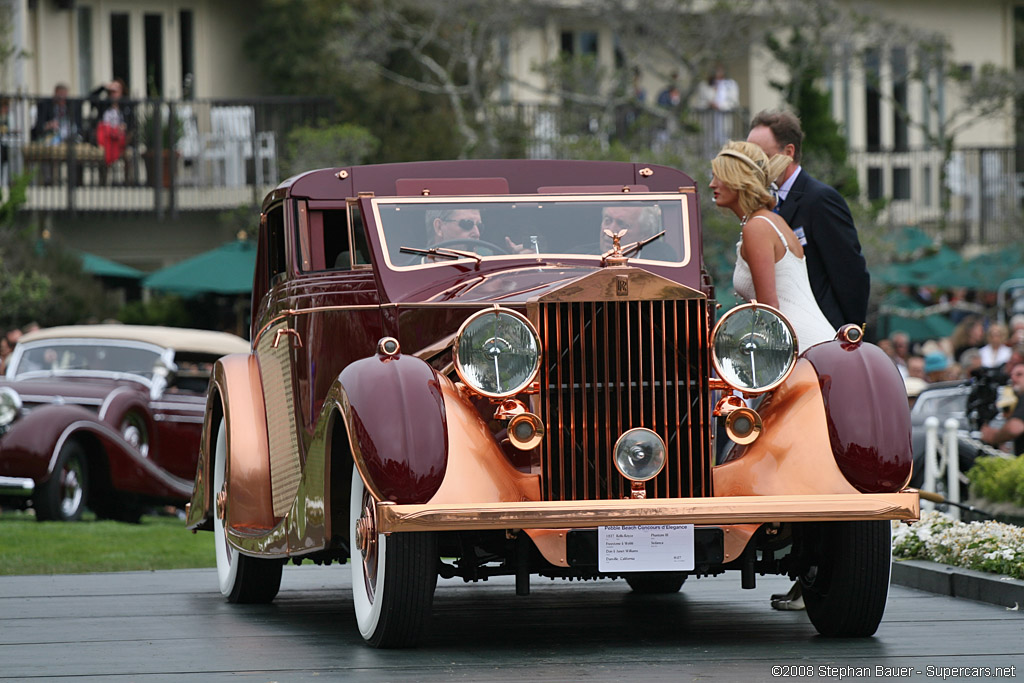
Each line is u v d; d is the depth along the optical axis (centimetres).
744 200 1552
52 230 6019
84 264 5566
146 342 3662
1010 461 2328
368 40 6325
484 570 1378
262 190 6053
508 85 7075
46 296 5066
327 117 6244
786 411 1332
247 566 1708
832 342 1377
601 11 6191
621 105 6359
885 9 7669
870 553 1329
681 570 1281
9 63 5944
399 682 1155
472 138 6153
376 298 1498
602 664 1240
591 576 1338
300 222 1698
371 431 1255
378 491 1244
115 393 3466
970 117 7931
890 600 1703
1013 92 7019
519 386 1291
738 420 1335
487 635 1439
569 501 1255
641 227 1572
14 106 5688
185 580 2033
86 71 6544
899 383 1330
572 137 5969
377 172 1731
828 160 6191
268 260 1877
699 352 1320
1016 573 1677
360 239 1662
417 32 6303
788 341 1335
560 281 1398
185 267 5269
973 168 7338
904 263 5909
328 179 1711
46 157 5722
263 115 6212
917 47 6906
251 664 1258
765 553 1461
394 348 1324
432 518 1230
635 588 1855
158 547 2552
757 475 1309
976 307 5891
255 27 6788
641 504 1255
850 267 1675
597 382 1309
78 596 1828
